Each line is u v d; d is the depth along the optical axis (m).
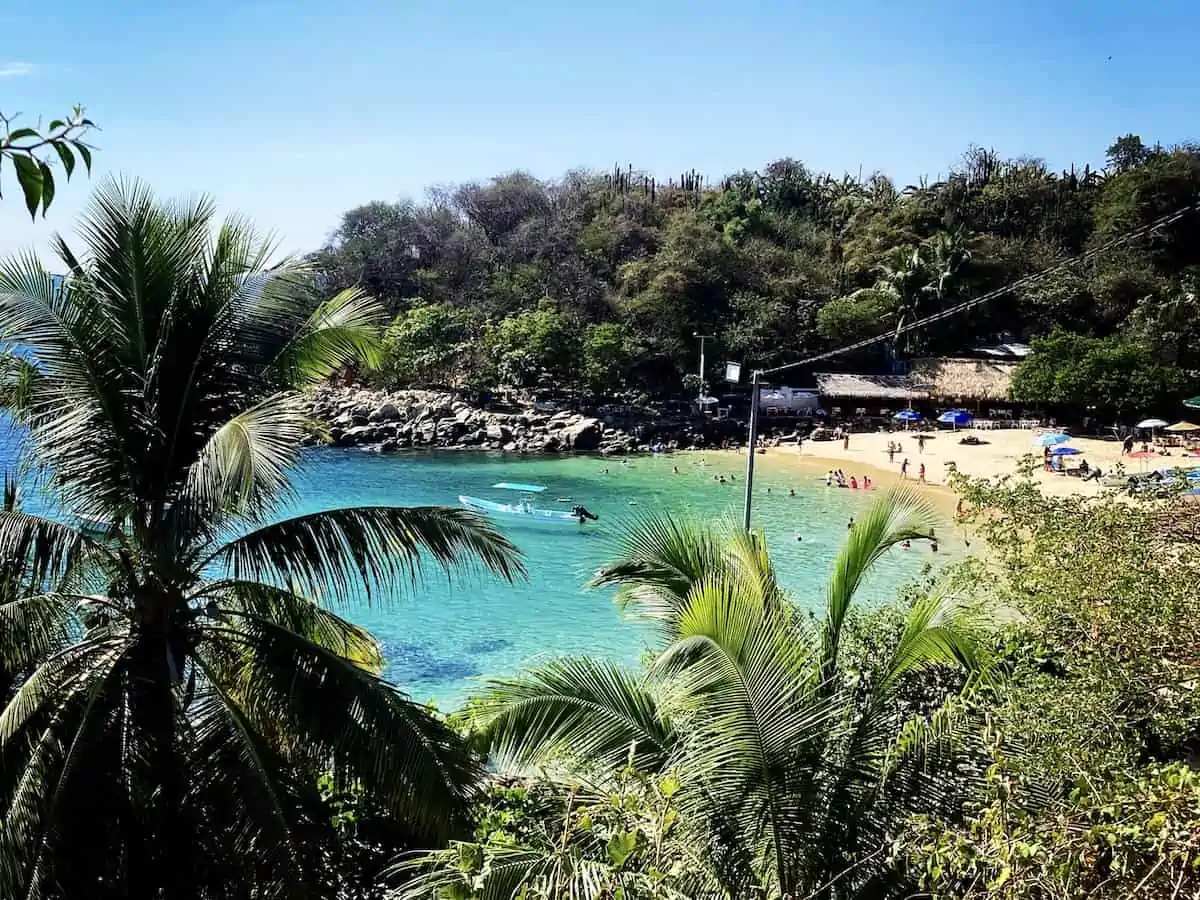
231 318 10.23
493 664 23.62
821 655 8.82
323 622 10.60
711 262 82.94
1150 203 85.69
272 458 8.20
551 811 8.75
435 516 9.92
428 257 89.88
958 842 5.71
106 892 8.82
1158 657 9.69
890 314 78.38
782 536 38.16
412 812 8.97
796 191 106.88
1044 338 70.31
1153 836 5.42
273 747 9.76
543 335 69.69
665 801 6.38
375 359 11.13
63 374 9.44
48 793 8.34
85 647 9.17
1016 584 11.34
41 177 3.14
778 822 7.13
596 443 63.31
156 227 9.75
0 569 8.75
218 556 9.48
